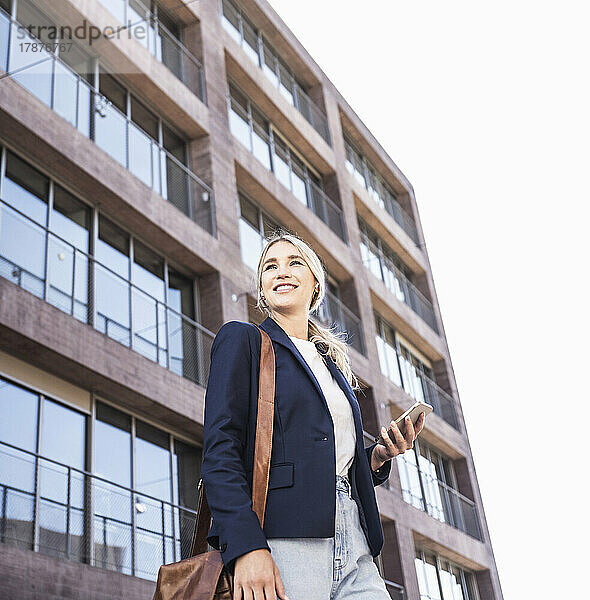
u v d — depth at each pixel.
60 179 11.86
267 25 20.03
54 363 10.29
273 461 1.71
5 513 8.86
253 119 18.33
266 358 1.84
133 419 11.38
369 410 17.41
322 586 1.64
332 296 18.06
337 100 22.12
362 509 1.83
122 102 14.09
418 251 22.33
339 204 20.08
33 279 10.57
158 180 13.85
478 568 17.28
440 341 21.02
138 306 12.20
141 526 10.35
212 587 1.59
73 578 9.06
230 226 14.66
